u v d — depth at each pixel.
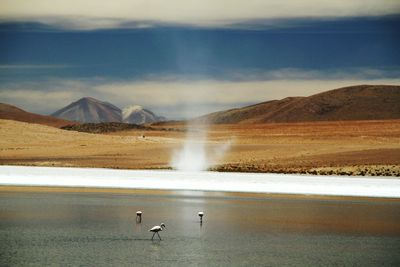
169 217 32.03
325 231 28.88
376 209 36.28
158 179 50.62
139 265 21.98
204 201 38.75
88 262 22.22
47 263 21.97
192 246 25.17
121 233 27.53
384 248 25.62
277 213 33.84
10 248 24.09
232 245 25.53
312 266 22.56
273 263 22.83
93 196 40.28
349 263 23.11
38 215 31.78
